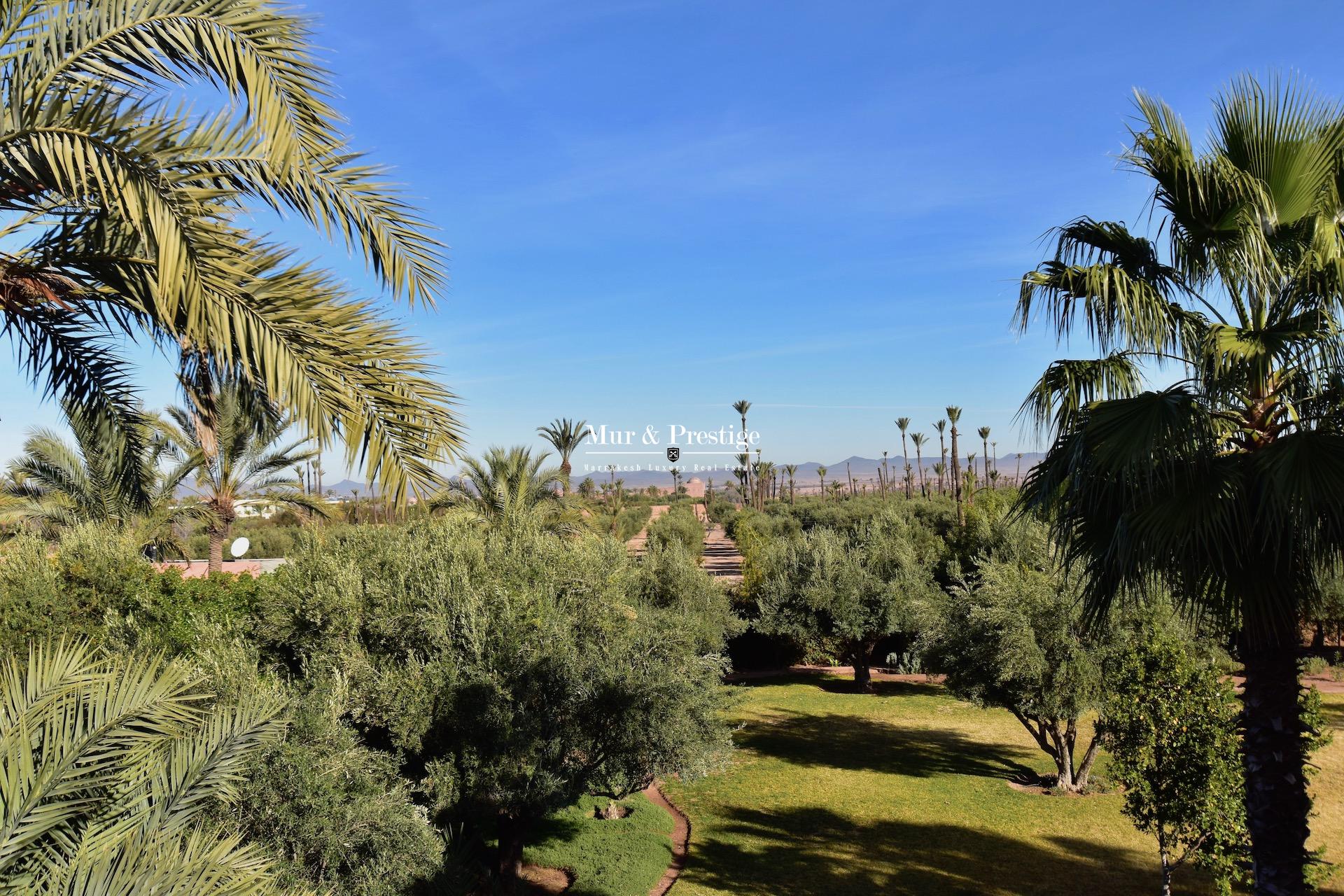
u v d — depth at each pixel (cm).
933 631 1642
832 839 1267
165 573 1366
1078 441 552
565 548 1170
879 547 2714
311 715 685
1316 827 1203
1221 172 539
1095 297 594
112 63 335
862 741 1850
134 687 349
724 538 7944
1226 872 852
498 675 901
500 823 1015
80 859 287
